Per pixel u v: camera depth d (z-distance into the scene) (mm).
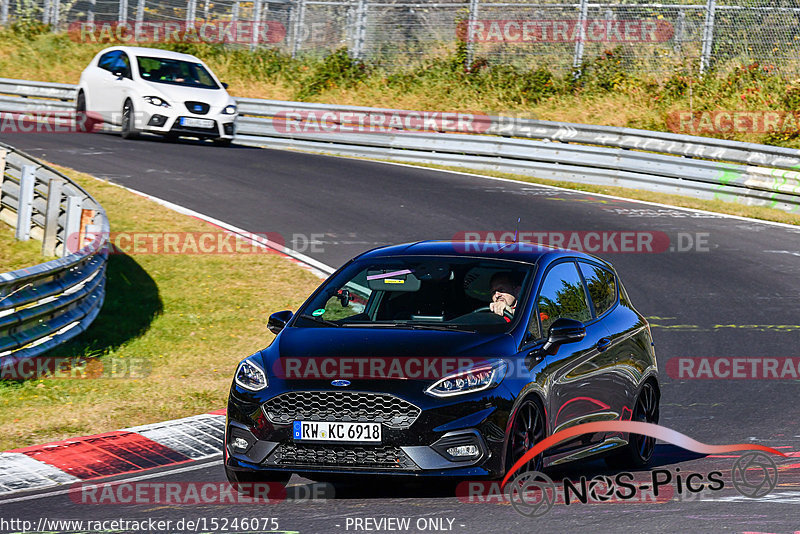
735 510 22578
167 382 38000
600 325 28375
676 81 103500
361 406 22938
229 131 86250
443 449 22656
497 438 22938
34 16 127750
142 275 52625
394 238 59469
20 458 28766
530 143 82375
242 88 118000
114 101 87500
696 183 76062
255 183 72625
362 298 26844
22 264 51750
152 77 87062
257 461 23500
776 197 72688
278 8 123875
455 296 26312
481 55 114000
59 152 79125
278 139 92312
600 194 75438
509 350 24219
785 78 101250
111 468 28125
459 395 22906
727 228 65875
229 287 51469
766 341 44469
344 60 117000
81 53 124250
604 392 27438
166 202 65562
